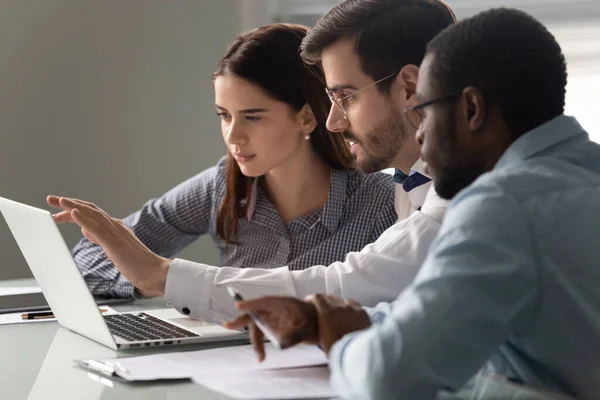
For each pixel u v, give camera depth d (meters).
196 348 2.07
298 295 2.21
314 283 2.22
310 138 2.82
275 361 1.87
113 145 4.02
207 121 4.10
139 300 2.74
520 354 1.45
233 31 4.07
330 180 2.83
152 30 4.01
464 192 1.39
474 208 1.35
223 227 2.94
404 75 2.21
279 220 2.88
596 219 1.38
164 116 4.05
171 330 2.20
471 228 1.33
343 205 2.82
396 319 1.31
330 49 2.27
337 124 2.33
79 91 3.98
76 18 3.95
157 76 4.04
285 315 1.59
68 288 2.12
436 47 1.50
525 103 1.45
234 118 2.71
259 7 4.07
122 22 3.99
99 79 3.99
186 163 4.10
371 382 1.30
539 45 1.45
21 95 3.92
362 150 2.30
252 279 2.25
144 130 4.05
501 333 1.32
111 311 2.50
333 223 2.81
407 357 1.28
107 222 2.35
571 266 1.35
